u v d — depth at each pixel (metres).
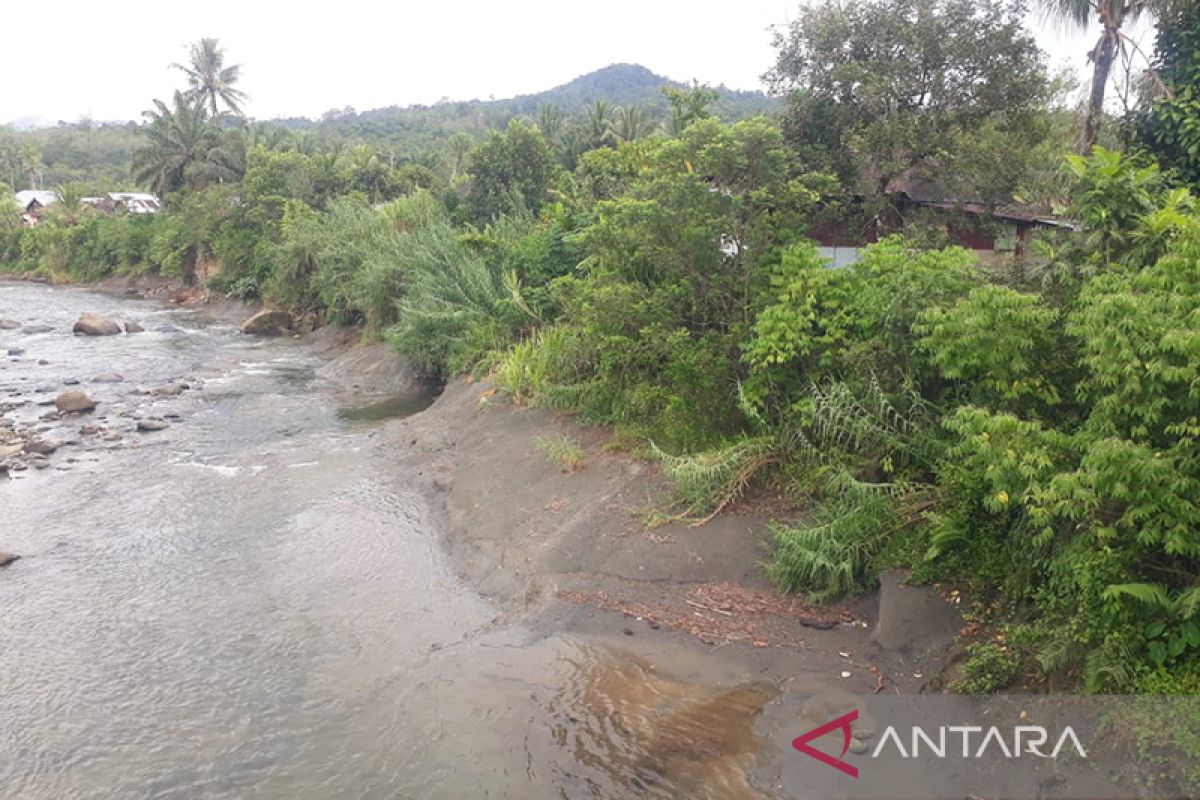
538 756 6.91
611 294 12.44
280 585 10.53
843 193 15.26
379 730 7.45
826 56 15.73
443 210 28.17
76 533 12.36
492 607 9.70
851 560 8.38
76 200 62.81
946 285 8.99
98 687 8.35
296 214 35.72
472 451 14.36
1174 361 6.03
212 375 24.33
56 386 22.44
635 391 12.59
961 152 14.61
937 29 14.84
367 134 104.00
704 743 6.92
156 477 14.82
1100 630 6.09
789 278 10.60
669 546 9.68
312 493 13.77
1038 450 6.64
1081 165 8.73
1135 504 5.99
